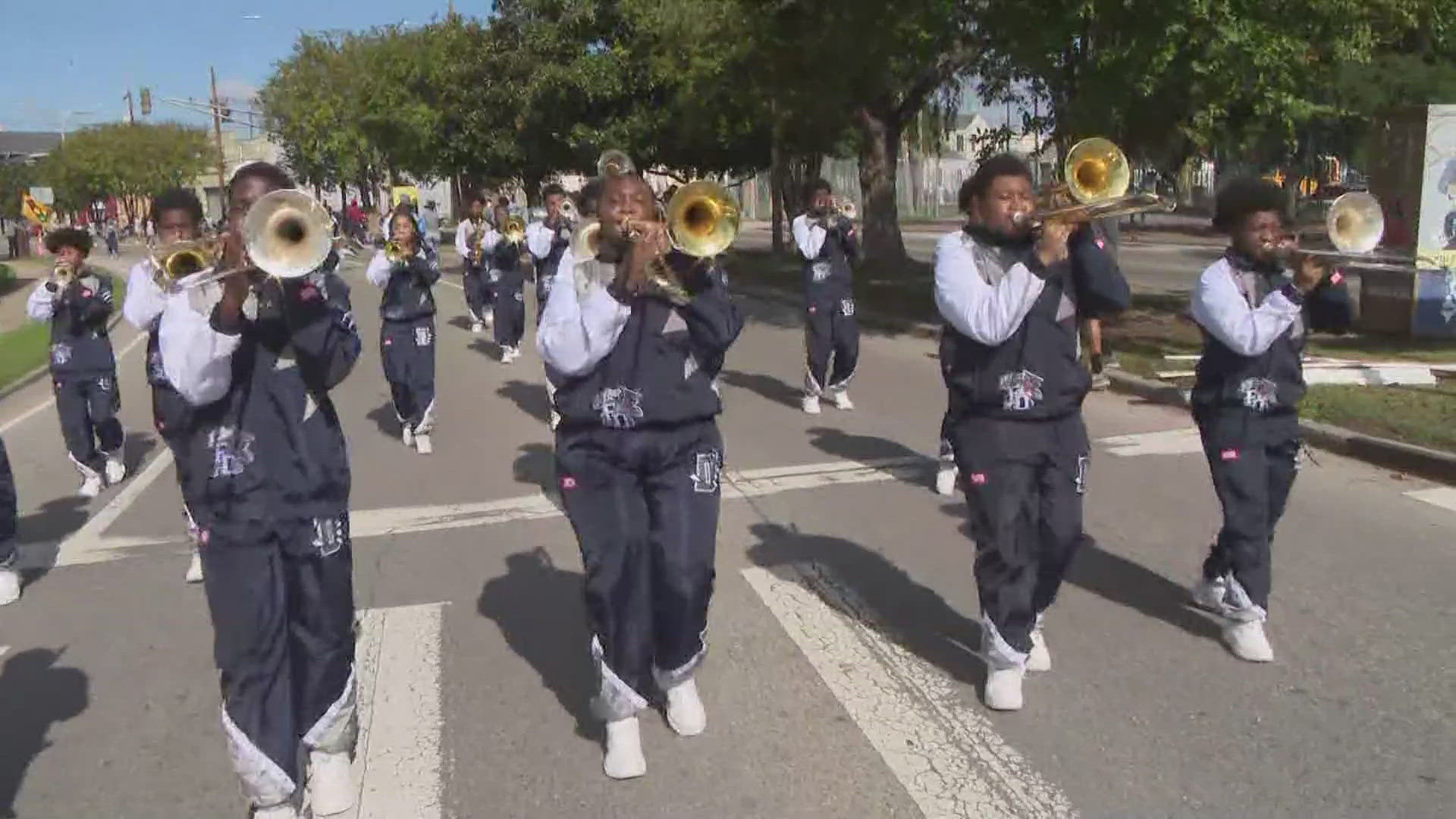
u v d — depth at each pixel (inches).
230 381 129.9
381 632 213.3
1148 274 917.2
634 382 150.3
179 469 141.3
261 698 135.8
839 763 161.6
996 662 173.8
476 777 160.7
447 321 742.5
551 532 274.7
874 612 216.5
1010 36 525.3
